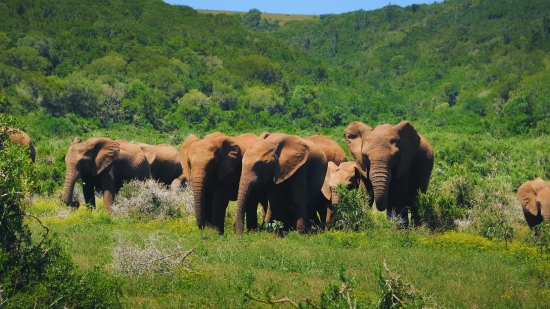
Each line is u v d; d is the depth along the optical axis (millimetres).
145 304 27266
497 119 190625
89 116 169000
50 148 93812
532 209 55469
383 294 24672
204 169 44344
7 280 24391
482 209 52625
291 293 29047
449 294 29906
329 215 48969
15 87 168000
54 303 24219
